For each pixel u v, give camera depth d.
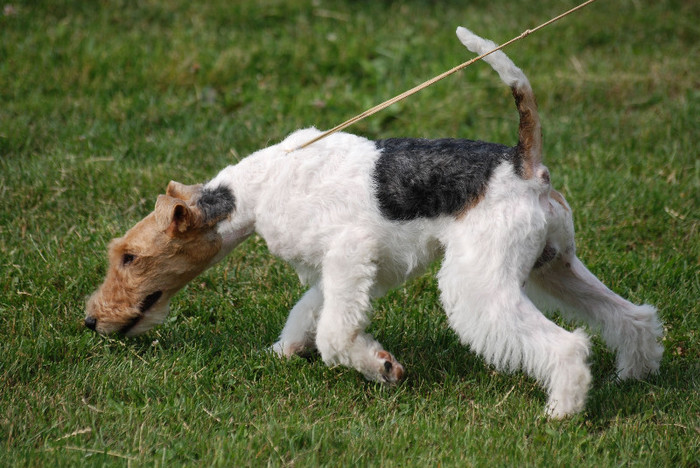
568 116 9.26
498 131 8.80
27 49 10.02
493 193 4.38
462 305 4.44
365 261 4.58
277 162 4.75
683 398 4.85
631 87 9.66
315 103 9.33
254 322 5.79
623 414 4.77
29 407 4.58
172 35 10.72
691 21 11.41
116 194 7.28
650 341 4.94
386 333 5.64
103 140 8.29
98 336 5.35
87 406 4.62
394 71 10.16
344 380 5.06
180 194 5.00
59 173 7.44
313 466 4.05
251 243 6.73
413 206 4.51
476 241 4.38
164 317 5.08
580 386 4.41
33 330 5.47
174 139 8.41
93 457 4.12
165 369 5.06
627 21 11.41
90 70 9.73
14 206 7.08
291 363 5.19
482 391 4.99
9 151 8.09
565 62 10.41
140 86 9.61
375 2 12.12
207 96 9.46
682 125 8.72
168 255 4.82
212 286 6.30
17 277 6.05
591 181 7.52
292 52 10.37
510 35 10.98
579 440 4.42
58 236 6.72
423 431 4.46
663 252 6.68
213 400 4.75
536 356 4.37
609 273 6.25
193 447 4.25
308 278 4.96
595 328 5.03
